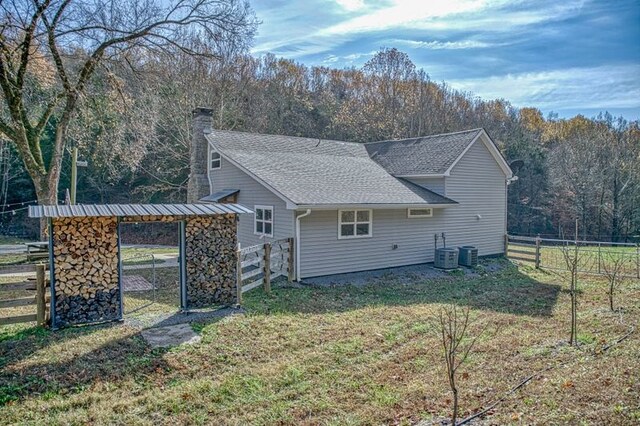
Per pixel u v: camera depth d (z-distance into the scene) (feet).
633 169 121.70
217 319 29.68
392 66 137.69
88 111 61.46
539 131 167.43
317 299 36.63
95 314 28.55
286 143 66.74
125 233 100.01
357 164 64.39
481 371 21.62
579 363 22.29
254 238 52.85
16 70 51.67
